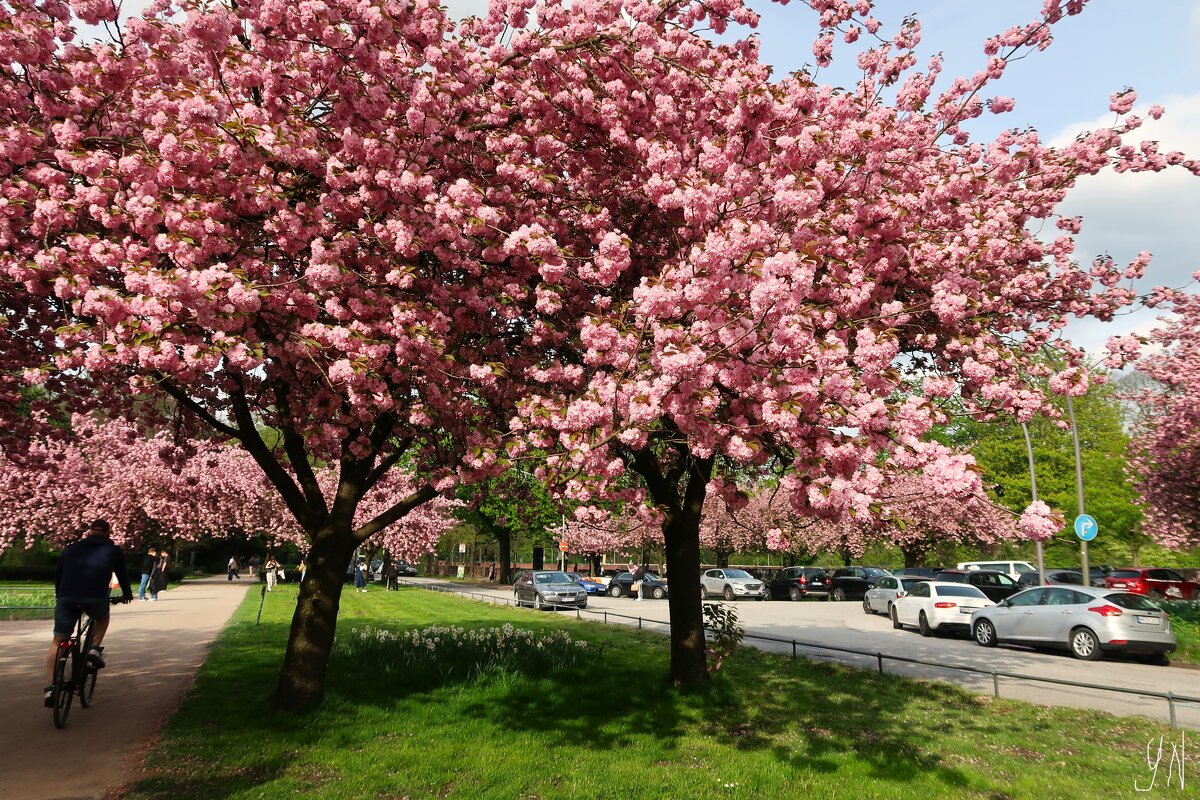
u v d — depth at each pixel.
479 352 7.93
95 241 5.59
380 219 6.80
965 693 10.11
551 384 7.43
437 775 6.03
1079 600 14.96
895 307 6.20
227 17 6.18
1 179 6.00
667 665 11.34
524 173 7.03
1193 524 19.52
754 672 11.51
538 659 10.74
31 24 5.95
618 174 8.16
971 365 6.77
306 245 6.51
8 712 8.06
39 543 39.06
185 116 5.73
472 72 7.15
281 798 5.41
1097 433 38.44
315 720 7.54
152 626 17.03
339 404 6.94
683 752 7.00
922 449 5.21
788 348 5.23
